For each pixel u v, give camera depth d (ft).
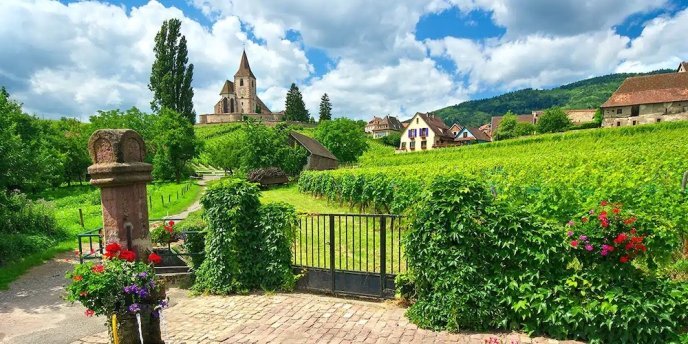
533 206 20.21
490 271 17.99
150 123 180.96
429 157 152.87
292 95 396.98
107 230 22.16
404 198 43.73
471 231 17.72
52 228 48.49
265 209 25.08
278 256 24.45
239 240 24.61
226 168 181.88
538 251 17.02
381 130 391.86
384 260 21.91
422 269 18.76
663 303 14.98
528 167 58.75
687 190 23.41
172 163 150.82
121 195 22.16
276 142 133.08
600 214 15.99
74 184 156.97
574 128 230.48
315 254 31.78
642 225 15.52
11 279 30.58
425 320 18.34
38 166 43.78
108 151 21.86
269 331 18.66
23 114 105.09
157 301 17.17
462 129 279.90
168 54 203.00
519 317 17.42
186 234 27.84
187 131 157.28
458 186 18.58
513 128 256.52
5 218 42.55
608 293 15.52
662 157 51.47
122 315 15.90
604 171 39.88
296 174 141.69
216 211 24.41
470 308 17.69
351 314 20.35
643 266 16.39
